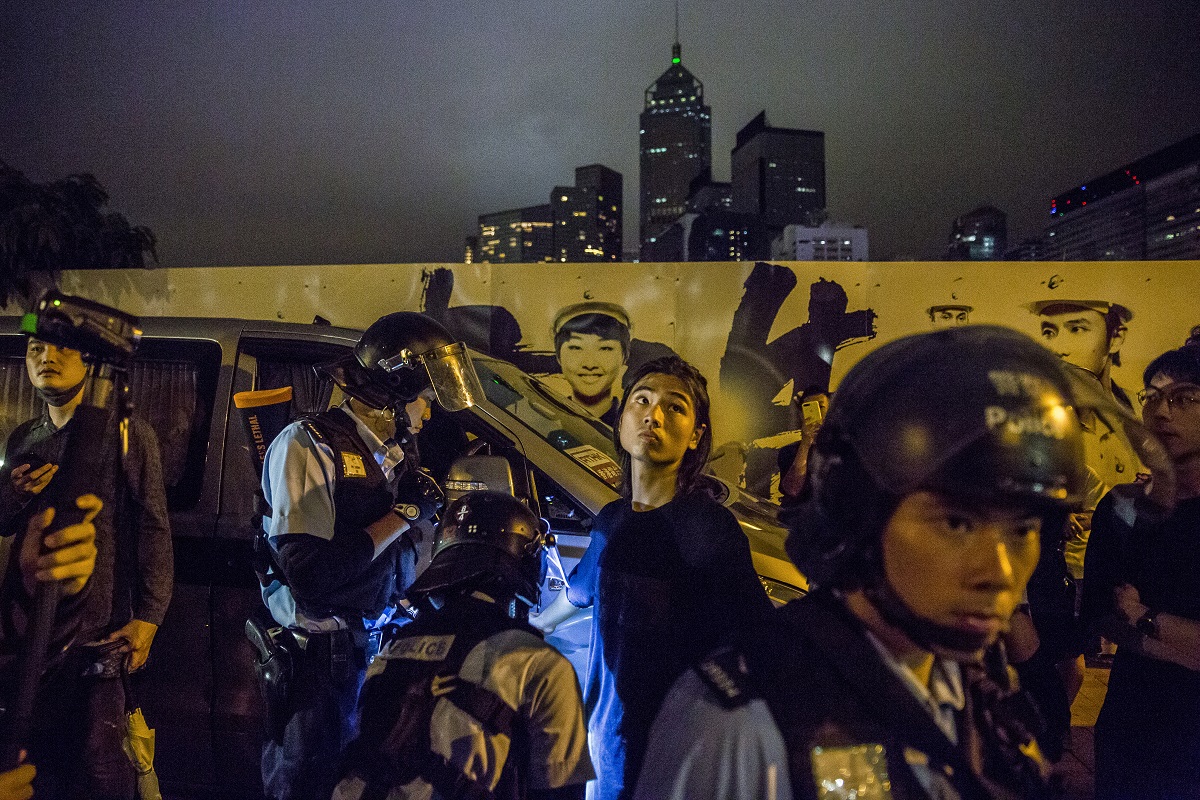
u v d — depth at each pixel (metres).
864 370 0.81
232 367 2.87
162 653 2.65
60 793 2.04
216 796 2.72
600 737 1.55
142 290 4.75
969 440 0.69
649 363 1.79
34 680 1.26
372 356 2.11
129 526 2.15
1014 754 0.84
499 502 1.51
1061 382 0.76
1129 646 1.72
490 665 1.32
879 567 0.76
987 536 0.72
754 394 4.64
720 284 4.64
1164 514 1.71
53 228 4.63
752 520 2.53
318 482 1.97
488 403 2.82
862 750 0.73
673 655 1.51
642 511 1.71
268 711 2.00
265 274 4.73
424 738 1.27
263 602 2.15
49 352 2.05
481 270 4.69
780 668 0.79
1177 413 1.69
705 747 0.76
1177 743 1.63
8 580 1.94
